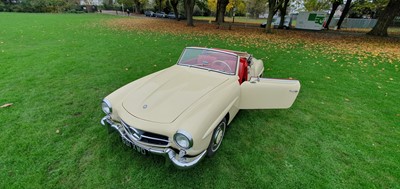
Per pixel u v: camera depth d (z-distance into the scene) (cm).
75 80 541
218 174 260
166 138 234
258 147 313
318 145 321
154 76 340
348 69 747
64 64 667
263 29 2177
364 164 284
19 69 593
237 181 251
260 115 407
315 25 2536
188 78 325
